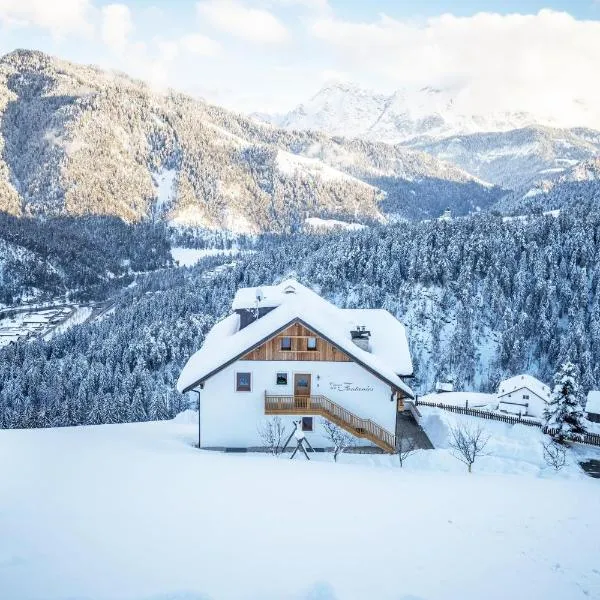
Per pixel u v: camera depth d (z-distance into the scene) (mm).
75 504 12812
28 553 9289
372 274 137250
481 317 123875
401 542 11359
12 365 114625
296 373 28422
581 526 13633
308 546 10695
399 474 20609
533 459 28312
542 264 127500
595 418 46562
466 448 24703
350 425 28047
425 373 114875
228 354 27891
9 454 18984
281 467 19812
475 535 12273
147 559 9430
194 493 14586
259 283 158875
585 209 149875
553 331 118812
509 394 53188
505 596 8984
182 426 34500
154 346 117812
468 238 137125
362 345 30703
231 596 7992
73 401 87562
